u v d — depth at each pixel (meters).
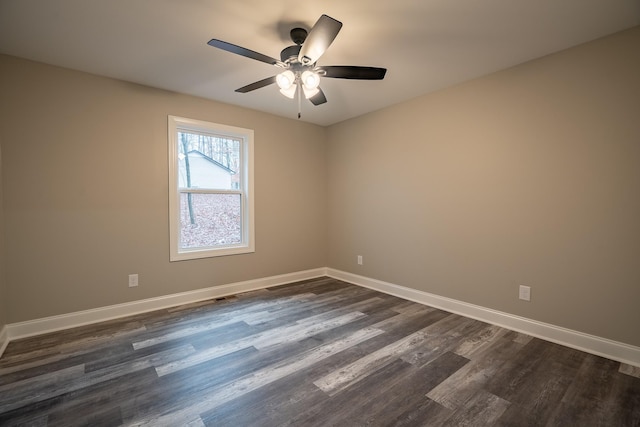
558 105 2.38
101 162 2.83
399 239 3.62
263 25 2.04
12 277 2.45
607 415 1.60
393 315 3.01
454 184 3.07
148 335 2.54
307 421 1.55
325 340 2.46
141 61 2.55
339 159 4.41
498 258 2.76
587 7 1.83
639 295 2.06
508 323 2.70
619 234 2.13
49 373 1.97
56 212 2.63
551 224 2.44
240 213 3.87
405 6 1.84
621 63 2.09
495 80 2.74
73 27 2.05
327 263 4.66
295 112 3.96
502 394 1.78
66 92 2.66
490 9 1.86
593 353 2.24
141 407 1.65
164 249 3.20
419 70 2.71
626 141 2.09
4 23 1.99
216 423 1.53
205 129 3.46
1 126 2.40
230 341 2.43
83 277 2.76
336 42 2.25
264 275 4.00
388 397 1.74
